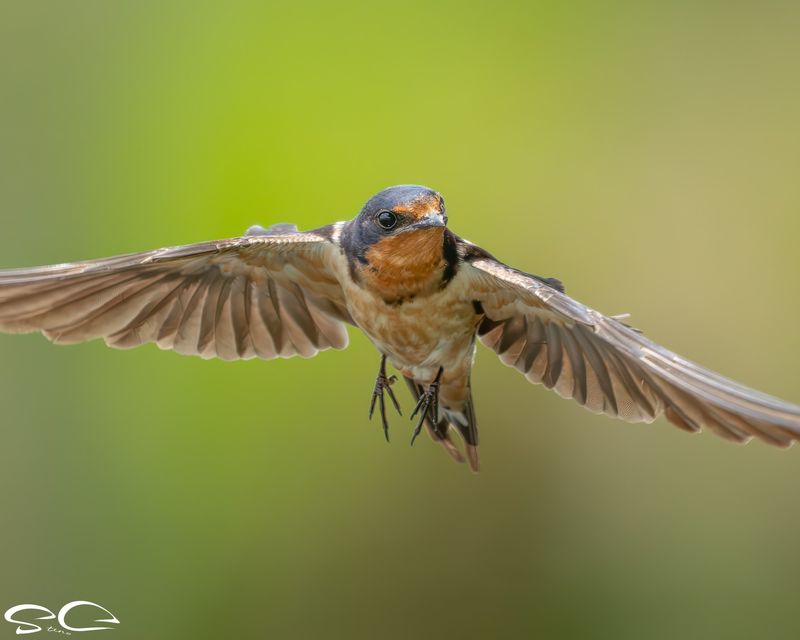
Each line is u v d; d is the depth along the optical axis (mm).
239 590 14219
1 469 13961
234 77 15633
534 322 7891
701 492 14422
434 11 16219
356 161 15586
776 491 14383
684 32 16547
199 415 14398
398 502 14531
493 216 15859
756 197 16031
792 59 16594
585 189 16016
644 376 7355
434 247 7617
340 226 8094
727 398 6148
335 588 14352
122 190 15133
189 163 15273
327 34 15875
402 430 14570
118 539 14078
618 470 14500
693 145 16203
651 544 14297
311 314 8586
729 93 16453
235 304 8430
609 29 16641
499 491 14453
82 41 15531
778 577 14133
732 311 15633
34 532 13914
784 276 15688
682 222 15922
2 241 14812
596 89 16375
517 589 14312
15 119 15180
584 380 7801
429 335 7980
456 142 15867
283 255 8109
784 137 16328
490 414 14531
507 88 16188
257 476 14453
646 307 15758
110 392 14328
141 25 15719
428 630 14281
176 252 7652
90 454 14211
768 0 17094
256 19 15859
